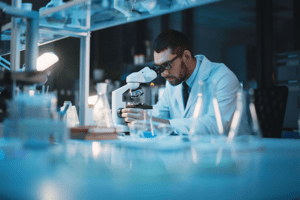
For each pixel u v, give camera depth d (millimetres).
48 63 1612
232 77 1805
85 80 1825
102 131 995
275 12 4340
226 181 321
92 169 389
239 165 436
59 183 302
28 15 933
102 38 5605
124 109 1634
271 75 4262
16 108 677
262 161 482
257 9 4383
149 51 5852
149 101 4387
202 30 5441
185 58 1873
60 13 1436
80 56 1841
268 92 2232
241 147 689
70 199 241
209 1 1352
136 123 1163
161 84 4395
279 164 448
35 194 255
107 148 684
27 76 883
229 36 5121
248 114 1997
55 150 630
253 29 4766
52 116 725
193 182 316
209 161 475
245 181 322
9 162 447
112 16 1495
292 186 298
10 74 885
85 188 282
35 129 630
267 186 298
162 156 537
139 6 1374
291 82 4000
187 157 529
